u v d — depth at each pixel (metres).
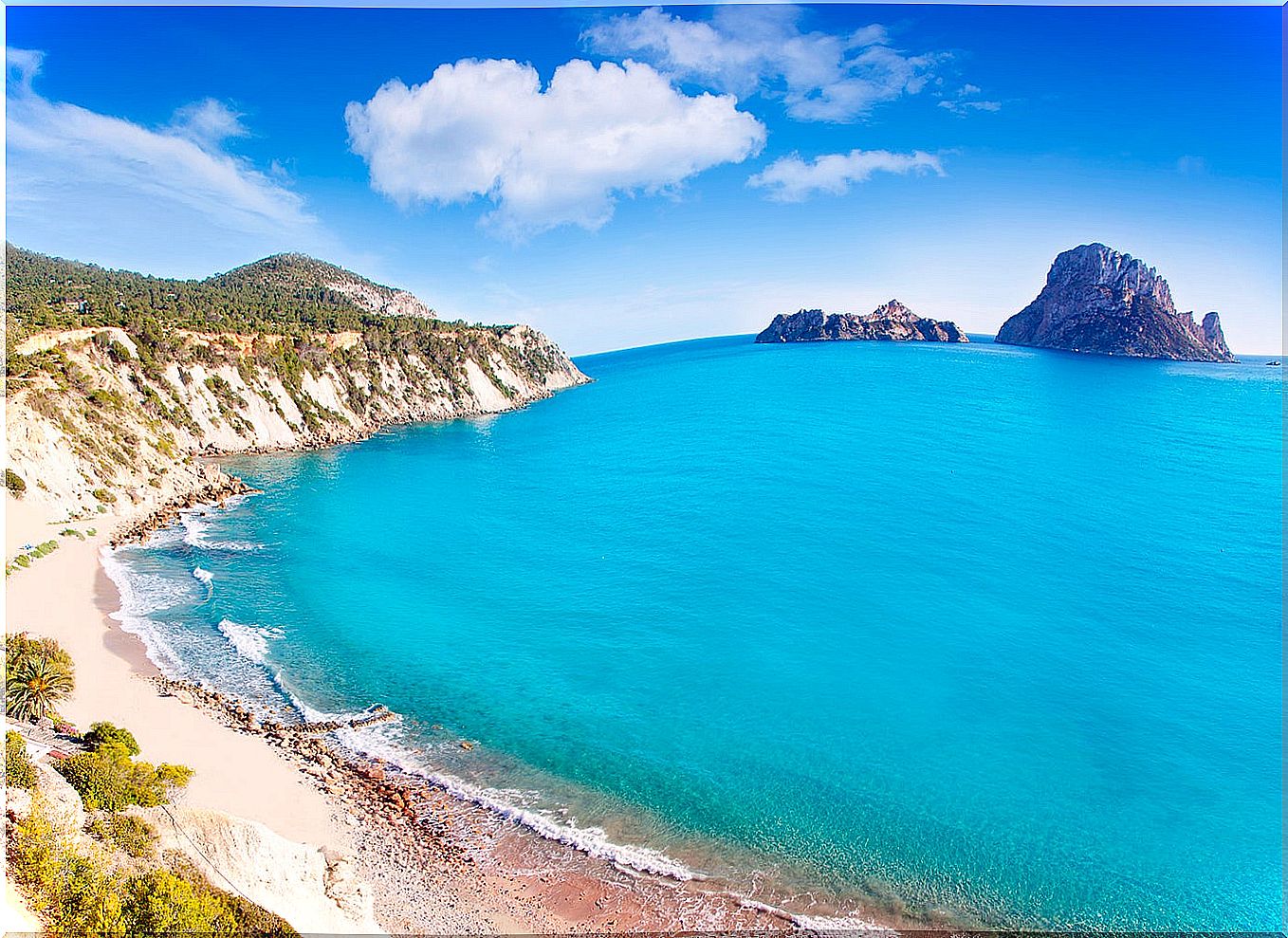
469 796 28.95
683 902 23.70
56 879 16.20
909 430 106.38
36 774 19.55
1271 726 35.06
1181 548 59.81
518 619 48.00
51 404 69.81
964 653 42.34
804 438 105.38
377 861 24.39
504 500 83.94
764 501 75.19
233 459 104.00
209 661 40.09
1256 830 27.84
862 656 41.88
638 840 26.72
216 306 151.00
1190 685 39.03
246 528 70.19
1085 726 34.91
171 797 24.53
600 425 140.75
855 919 23.33
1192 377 133.88
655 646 43.53
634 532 67.94
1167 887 25.08
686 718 35.41
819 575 54.75
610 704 36.78
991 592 51.34
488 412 173.00
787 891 24.45
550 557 61.75
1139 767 31.84
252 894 19.48
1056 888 24.92
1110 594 51.06
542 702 36.91
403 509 79.69
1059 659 41.69
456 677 39.53
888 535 63.44
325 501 83.19
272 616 47.91
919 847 26.77
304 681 38.62
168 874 17.91
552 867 25.06
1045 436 99.06
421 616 48.69
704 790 29.84
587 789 29.72
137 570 55.50
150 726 31.28
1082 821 28.34
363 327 166.75
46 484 62.75
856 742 33.50
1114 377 138.25
